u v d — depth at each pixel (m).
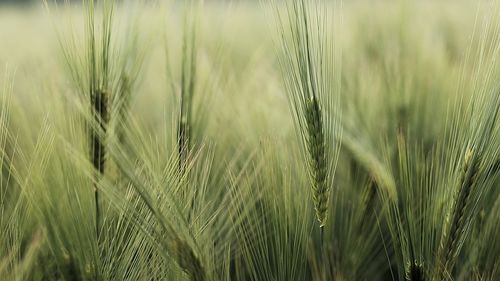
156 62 0.85
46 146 0.57
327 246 0.66
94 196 0.56
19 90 0.73
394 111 0.77
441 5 1.33
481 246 0.63
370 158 0.68
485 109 0.56
